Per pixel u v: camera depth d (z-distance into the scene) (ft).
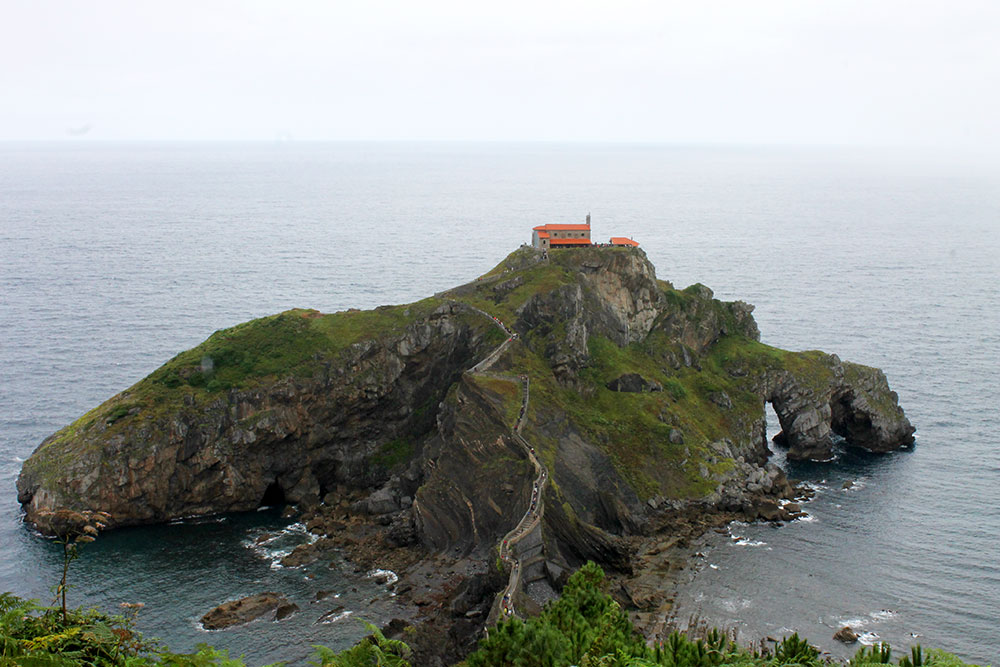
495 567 367.45
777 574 391.86
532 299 545.85
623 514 436.35
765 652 314.76
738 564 401.49
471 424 461.78
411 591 381.19
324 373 506.89
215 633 346.95
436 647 331.36
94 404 567.18
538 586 374.22
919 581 385.29
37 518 431.84
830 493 484.74
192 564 406.41
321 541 428.56
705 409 541.75
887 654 223.92
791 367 564.30
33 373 624.18
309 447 499.92
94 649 180.86
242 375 495.41
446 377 539.70
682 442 491.31
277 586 386.11
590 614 283.38
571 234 610.65
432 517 433.07
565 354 519.60
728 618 354.74
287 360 506.89
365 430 521.24
